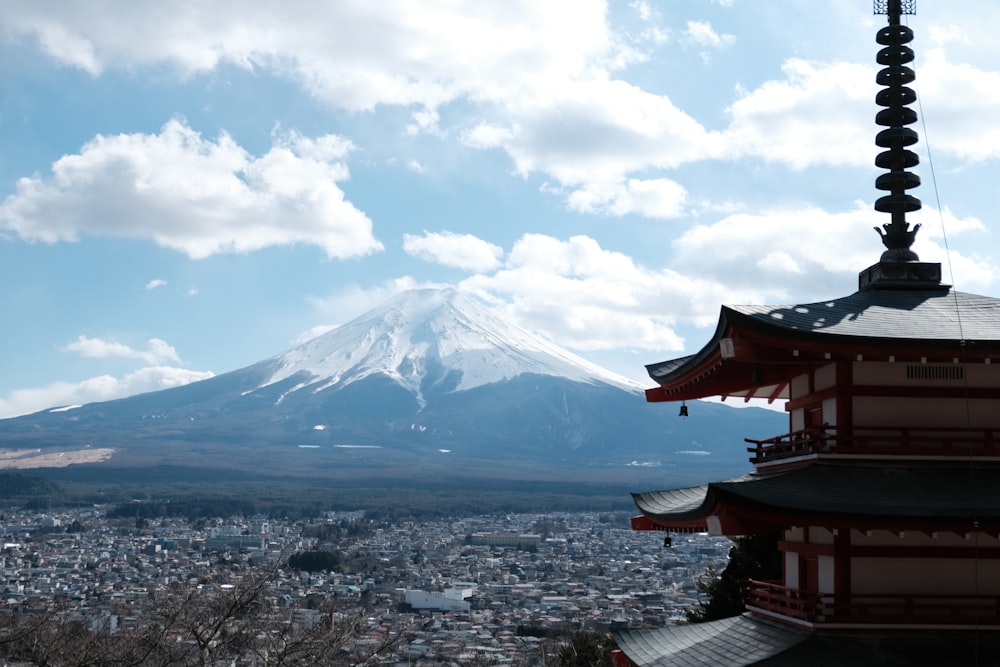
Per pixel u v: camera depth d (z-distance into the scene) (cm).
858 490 2303
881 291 2728
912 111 2797
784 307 2602
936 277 2755
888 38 2823
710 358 2666
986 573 2361
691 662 2545
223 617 3362
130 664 3272
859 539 2367
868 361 2423
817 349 2358
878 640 2317
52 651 3247
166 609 3600
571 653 6250
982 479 2370
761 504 2169
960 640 2316
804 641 2338
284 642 3459
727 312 2384
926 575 2372
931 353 2352
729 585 4744
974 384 2448
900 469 2406
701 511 2281
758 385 3002
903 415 2444
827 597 2377
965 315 2552
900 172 2805
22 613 4131
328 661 3534
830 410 2516
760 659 2312
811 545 2456
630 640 2984
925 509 2186
